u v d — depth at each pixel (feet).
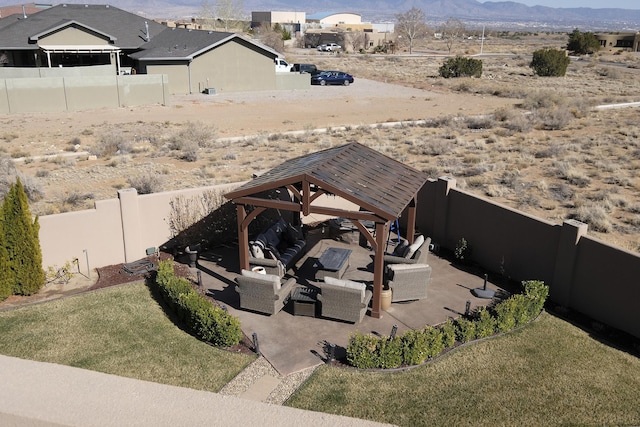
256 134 99.76
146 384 11.51
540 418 25.34
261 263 38.17
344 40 332.39
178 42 156.25
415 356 29.35
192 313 32.14
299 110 129.18
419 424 24.73
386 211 32.68
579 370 29.37
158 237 44.70
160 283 36.73
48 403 10.74
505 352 31.01
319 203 52.24
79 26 142.51
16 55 149.07
